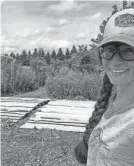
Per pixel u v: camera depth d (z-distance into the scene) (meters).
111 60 1.06
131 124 1.01
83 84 8.54
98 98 1.35
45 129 4.64
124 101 1.10
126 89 1.08
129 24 1.02
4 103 7.11
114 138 1.06
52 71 11.93
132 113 1.04
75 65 10.73
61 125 4.91
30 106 6.56
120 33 1.02
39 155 3.61
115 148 1.04
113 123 1.11
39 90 10.70
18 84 10.02
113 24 1.06
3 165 3.31
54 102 7.62
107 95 1.28
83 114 5.82
